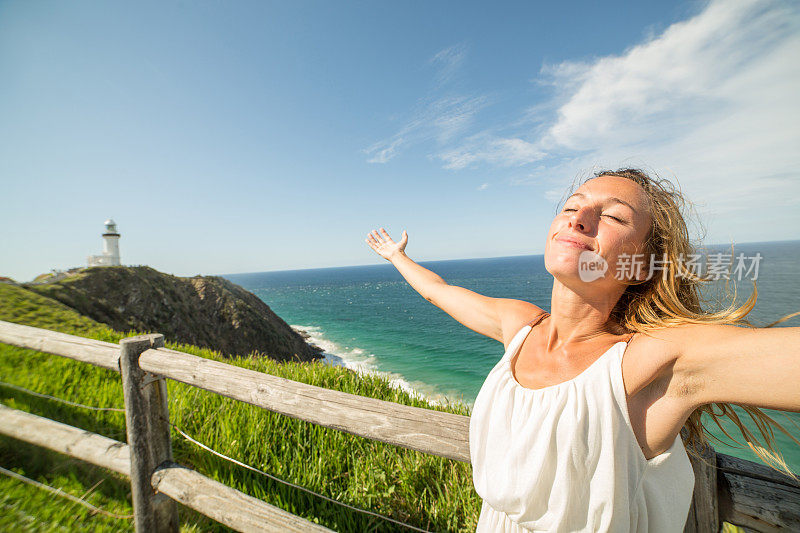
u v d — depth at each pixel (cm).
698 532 108
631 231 86
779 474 106
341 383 426
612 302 94
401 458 286
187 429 292
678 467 85
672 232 88
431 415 134
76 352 219
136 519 195
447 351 3009
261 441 286
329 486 260
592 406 84
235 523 168
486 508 111
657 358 80
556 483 85
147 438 193
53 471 258
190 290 3400
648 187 98
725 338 73
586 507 84
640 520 82
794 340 65
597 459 82
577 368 94
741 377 69
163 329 2731
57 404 325
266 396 164
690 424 97
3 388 331
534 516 90
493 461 98
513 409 99
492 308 137
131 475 194
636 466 82
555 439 87
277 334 3450
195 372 179
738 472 110
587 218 89
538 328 114
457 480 261
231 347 3125
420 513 242
